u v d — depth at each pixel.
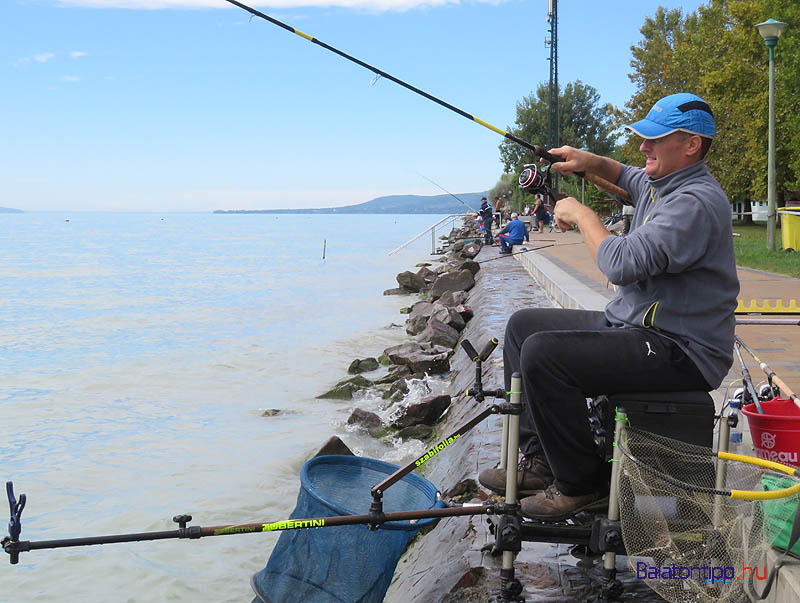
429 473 7.38
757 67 30.44
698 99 3.05
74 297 26.17
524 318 3.44
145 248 66.06
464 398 8.66
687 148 3.03
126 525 6.57
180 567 5.81
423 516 3.10
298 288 29.30
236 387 12.04
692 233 2.91
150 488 7.44
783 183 31.31
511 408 3.10
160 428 9.61
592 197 39.84
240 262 45.88
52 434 9.36
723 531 2.84
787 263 16.86
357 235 102.12
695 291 3.00
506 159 77.56
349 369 13.02
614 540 3.03
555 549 3.75
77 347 15.96
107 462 8.25
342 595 3.40
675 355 2.99
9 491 2.83
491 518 3.46
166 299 25.50
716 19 40.69
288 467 8.03
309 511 3.46
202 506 6.99
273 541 6.30
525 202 68.12
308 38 4.10
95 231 125.31
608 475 3.16
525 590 3.36
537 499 3.23
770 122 20.86
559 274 15.27
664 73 42.59
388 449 8.66
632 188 3.67
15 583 5.52
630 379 3.00
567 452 3.08
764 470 2.91
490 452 5.85
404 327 18.38
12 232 117.69
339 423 9.62
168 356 14.76
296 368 13.59
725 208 3.00
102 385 12.20
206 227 162.12
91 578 5.64
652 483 2.84
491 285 17.34
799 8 27.80
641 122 3.11
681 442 2.98
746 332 8.93
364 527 3.40
